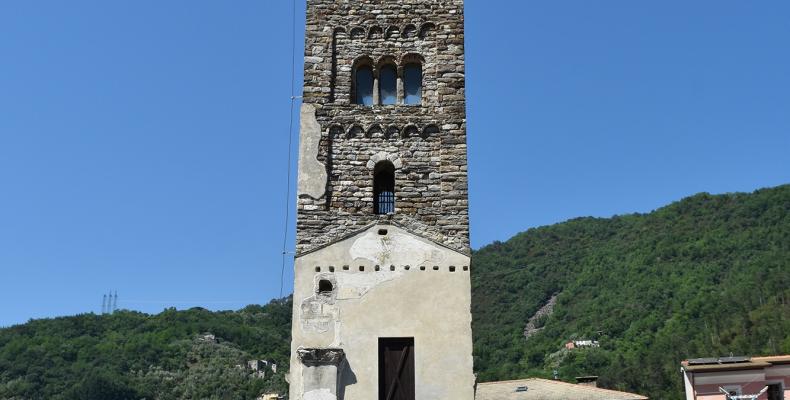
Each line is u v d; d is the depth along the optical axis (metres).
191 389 114.06
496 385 43.38
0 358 115.06
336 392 20.50
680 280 137.25
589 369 103.19
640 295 136.00
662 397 86.06
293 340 21.16
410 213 22.86
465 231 22.61
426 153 23.53
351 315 21.44
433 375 20.91
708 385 38.47
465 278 21.91
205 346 129.50
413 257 22.12
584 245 192.12
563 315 144.25
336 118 23.81
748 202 163.38
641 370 94.88
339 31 25.02
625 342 116.81
